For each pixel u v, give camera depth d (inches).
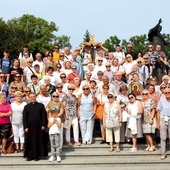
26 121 471.2
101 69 617.9
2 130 488.4
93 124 521.7
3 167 454.6
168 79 528.1
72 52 681.6
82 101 515.2
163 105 475.2
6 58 645.9
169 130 472.1
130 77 594.9
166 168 447.2
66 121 502.6
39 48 2797.7
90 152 492.1
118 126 494.9
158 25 713.0
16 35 2682.1
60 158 464.4
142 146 514.3
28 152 470.0
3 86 557.3
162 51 675.4
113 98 500.1
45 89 509.4
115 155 483.5
